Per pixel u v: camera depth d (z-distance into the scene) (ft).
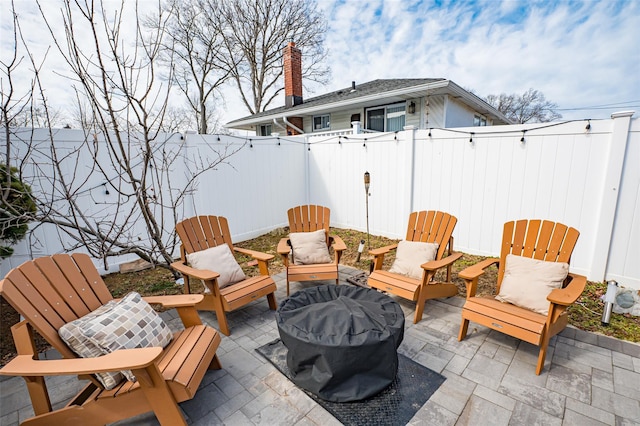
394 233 18.06
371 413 5.98
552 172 12.42
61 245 12.16
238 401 6.37
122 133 13.24
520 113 75.20
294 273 10.65
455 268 13.50
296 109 30.48
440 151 15.44
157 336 6.13
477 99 25.09
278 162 20.04
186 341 6.42
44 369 4.71
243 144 17.94
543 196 12.77
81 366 4.71
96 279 6.79
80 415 5.35
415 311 9.48
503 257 9.44
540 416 5.86
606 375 6.91
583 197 11.82
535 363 7.39
